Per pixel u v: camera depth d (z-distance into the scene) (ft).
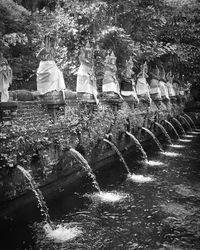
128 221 23.66
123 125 42.98
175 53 66.33
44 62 27.35
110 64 40.55
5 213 23.13
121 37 46.60
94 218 24.00
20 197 24.49
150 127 55.83
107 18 49.37
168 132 68.28
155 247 20.10
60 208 25.71
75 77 44.93
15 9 45.21
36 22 45.50
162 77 65.62
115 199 27.94
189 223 23.53
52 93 27.50
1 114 21.81
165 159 43.98
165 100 68.49
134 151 47.96
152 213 25.14
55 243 20.39
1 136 21.33
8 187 22.94
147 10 54.90
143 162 41.81
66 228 22.33
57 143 27.89
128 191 30.14
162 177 35.06
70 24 42.96
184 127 77.66
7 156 22.02
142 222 23.52
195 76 85.30
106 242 20.59
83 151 33.12
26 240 20.66
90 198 27.99
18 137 23.07
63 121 28.96
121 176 35.04
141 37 57.98
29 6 57.77
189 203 27.37
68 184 31.22
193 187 31.68
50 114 27.63
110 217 24.27
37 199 26.04
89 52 33.99
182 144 56.49
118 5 52.03
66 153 29.66
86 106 33.96
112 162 40.65
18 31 44.06
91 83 34.37
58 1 48.26
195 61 78.38
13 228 22.15
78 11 43.73
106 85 40.70
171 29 70.44
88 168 29.91
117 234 21.65
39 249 19.66
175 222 23.65
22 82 45.44
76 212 25.03
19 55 47.16
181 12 70.33
